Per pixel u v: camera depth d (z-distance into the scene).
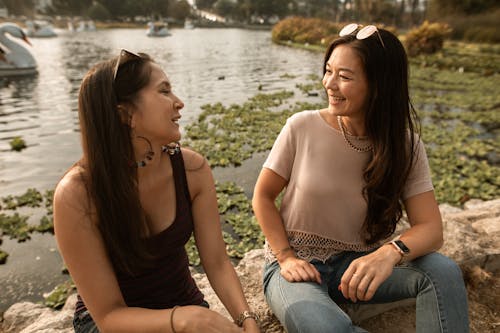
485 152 7.05
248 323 1.44
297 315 1.43
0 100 11.58
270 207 1.80
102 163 1.23
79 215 1.24
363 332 1.38
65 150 7.43
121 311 1.28
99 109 1.22
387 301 1.66
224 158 6.66
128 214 1.26
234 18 99.94
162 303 1.44
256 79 15.60
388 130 1.60
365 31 1.55
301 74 16.77
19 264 4.01
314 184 1.67
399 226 2.62
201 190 1.52
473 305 2.15
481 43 28.59
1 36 15.91
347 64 1.55
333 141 1.68
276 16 88.94
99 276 1.28
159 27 47.78
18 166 6.65
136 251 1.31
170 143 1.36
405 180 1.64
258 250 2.53
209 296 2.17
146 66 1.26
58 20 86.88
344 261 1.76
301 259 1.73
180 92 13.01
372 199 1.66
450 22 32.59
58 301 3.42
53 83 14.47
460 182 5.70
